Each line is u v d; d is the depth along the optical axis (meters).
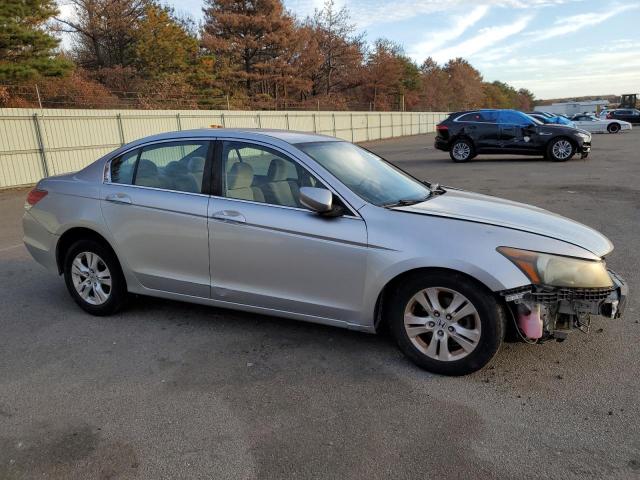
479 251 3.28
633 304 4.64
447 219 3.49
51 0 26.77
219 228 4.00
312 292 3.78
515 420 2.98
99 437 2.93
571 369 3.54
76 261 4.78
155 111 23.22
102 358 3.91
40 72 25.12
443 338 3.46
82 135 20.00
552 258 3.27
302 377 3.55
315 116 36.22
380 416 3.06
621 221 7.92
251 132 4.23
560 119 30.61
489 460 2.65
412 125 55.19
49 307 5.04
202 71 43.16
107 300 4.67
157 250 4.32
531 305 3.27
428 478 2.53
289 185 3.89
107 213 4.50
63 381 3.57
